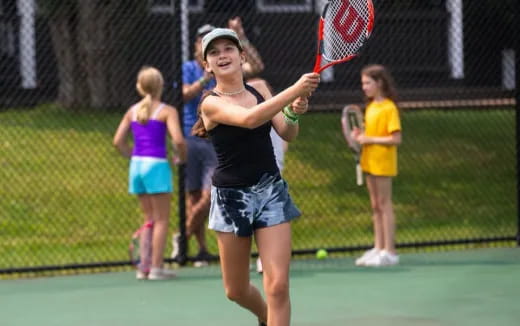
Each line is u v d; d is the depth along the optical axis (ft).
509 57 104.88
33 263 59.00
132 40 97.55
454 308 42.60
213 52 32.09
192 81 55.16
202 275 52.31
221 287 48.70
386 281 49.32
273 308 31.71
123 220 68.23
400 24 106.73
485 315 41.09
